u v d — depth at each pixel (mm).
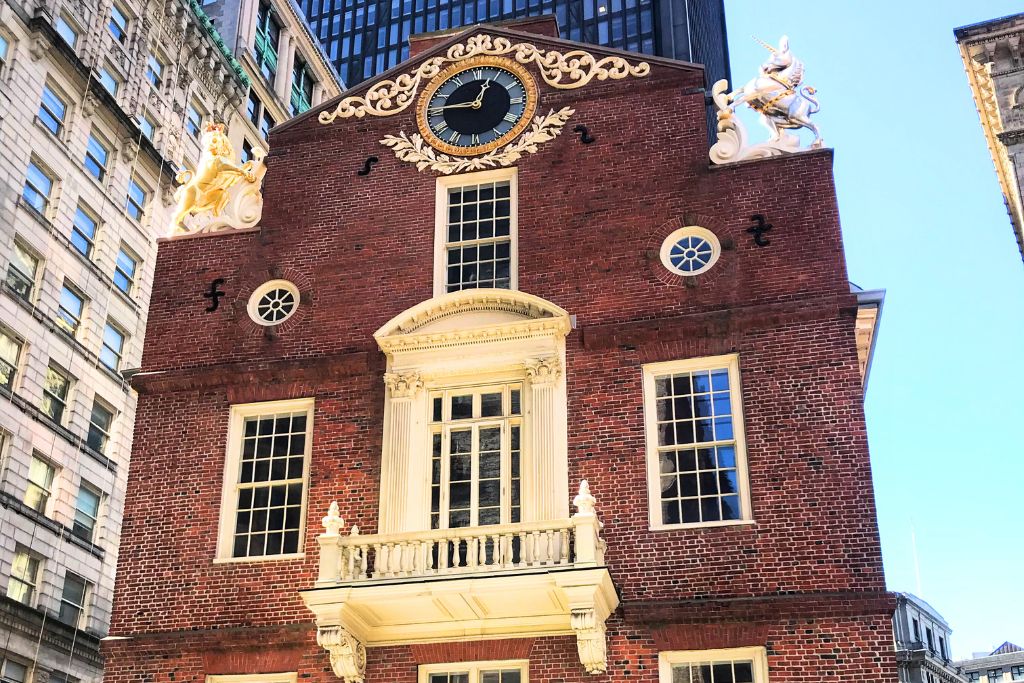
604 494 20812
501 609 19797
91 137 50906
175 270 24922
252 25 68062
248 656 20812
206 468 22656
